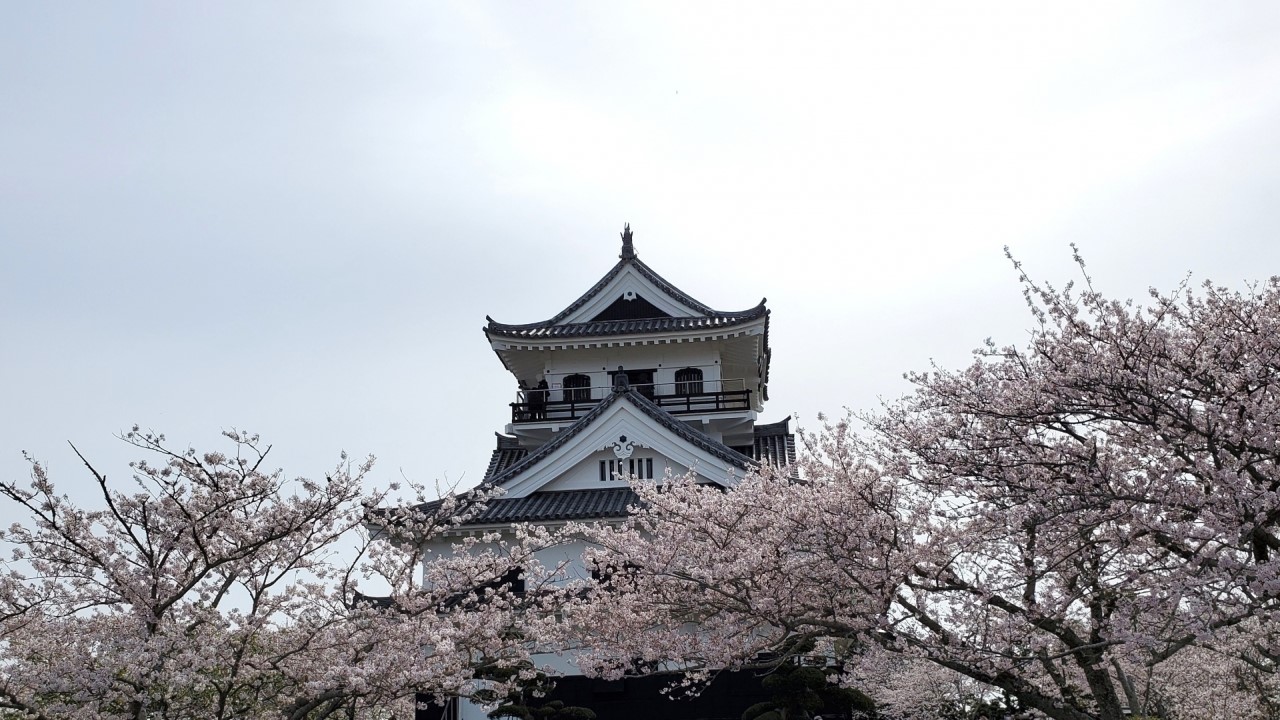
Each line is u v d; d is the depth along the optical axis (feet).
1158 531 36.58
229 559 41.09
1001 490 41.16
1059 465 39.81
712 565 50.47
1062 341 40.50
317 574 45.52
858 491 46.11
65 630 39.19
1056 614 42.04
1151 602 37.01
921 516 45.96
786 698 55.11
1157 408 37.63
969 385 43.52
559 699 65.41
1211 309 40.78
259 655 43.80
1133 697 60.80
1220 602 35.45
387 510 45.88
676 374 114.21
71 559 39.27
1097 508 39.37
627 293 121.29
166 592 40.68
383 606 50.08
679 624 56.49
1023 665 42.19
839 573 46.78
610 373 114.62
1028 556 41.83
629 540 55.26
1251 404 36.86
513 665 49.26
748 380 129.08
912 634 47.91
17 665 39.22
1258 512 35.37
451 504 48.73
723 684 64.85
